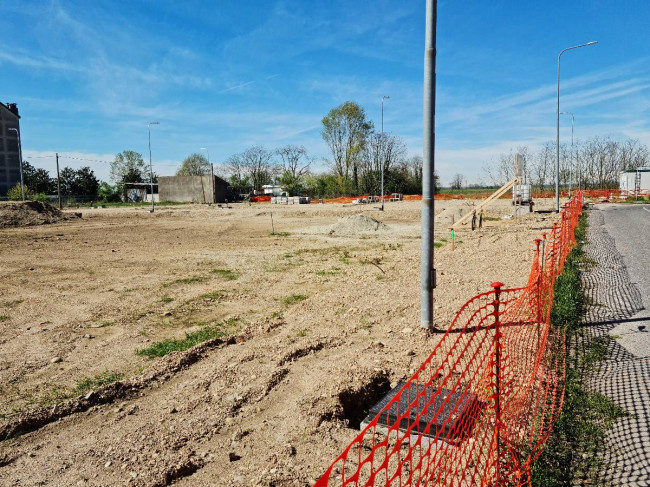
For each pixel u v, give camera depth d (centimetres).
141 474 394
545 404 496
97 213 4703
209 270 1458
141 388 580
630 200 4838
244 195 8050
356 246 2038
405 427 438
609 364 600
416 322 805
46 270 1466
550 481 375
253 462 410
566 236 1558
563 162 7338
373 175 7862
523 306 834
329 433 460
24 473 405
